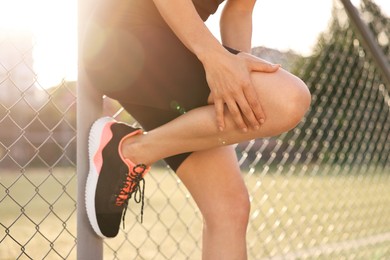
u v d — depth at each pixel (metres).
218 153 1.86
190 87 1.73
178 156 1.85
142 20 1.76
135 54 1.74
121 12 1.77
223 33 2.12
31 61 2.28
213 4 1.88
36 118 2.23
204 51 1.61
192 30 1.63
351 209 4.96
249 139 1.70
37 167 11.76
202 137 1.71
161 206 6.71
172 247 4.29
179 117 1.75
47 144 11.29
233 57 1.62
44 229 5.07
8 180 10.91
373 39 3.00
